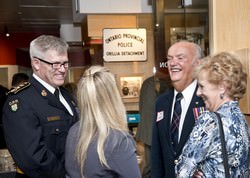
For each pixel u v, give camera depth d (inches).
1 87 178.2
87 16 169.5
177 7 132.6
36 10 269.0
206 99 58.1
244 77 56.8
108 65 186.7
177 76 76.3
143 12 162.1
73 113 73.9
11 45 370.0
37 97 67.7
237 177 52.2
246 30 96.3
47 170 63.2
